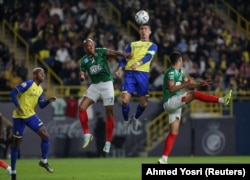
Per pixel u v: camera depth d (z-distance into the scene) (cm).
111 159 6325
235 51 7912
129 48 4078
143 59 4019
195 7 8462
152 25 7888
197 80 7469
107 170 4728
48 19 7644
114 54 4000
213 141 7100
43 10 7706
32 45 7481
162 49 7719
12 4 7781
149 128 6900
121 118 6812
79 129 6738
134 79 4066
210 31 8150
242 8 8862
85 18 7806
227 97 3891
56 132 6675
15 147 3891
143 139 6888
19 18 7675
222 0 8975
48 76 7269
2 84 6912
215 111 7319
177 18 8119
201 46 7806
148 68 4081
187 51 7738
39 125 4047
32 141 6625
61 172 4562
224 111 7275
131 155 6844
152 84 7288
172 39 7844
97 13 7931
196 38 7944
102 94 4053
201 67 7656
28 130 6619
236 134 7181
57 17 7650
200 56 7719
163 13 8125
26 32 7575
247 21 8725
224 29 8319
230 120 7156
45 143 4116
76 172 4553
